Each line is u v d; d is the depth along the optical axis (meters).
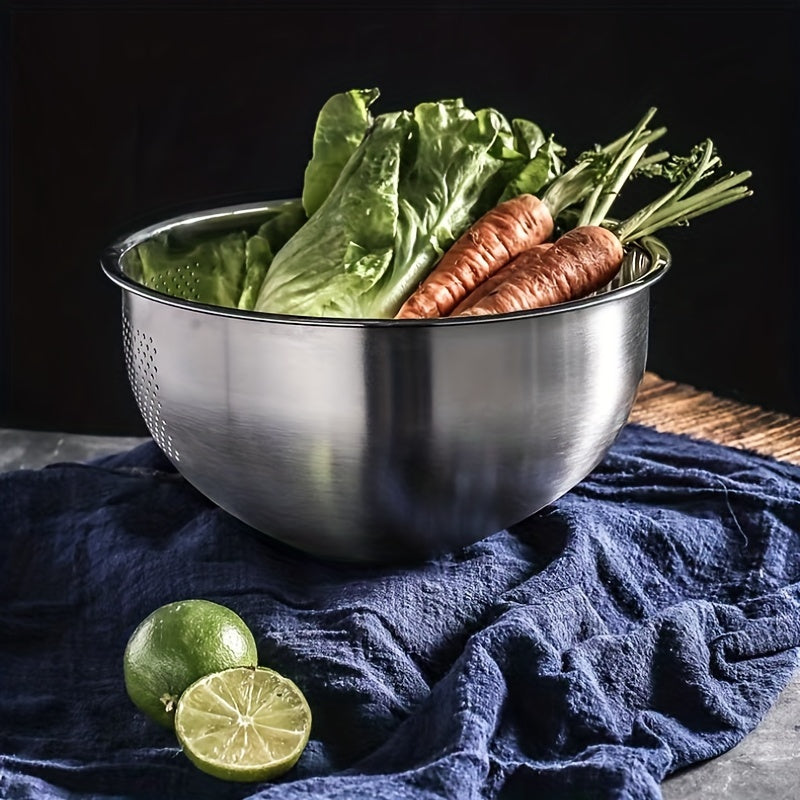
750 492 0.97
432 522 0.84
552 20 1.23
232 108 1.27
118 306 1.34
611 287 0.93
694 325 1.32
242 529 0.92
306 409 0.80
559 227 0.96
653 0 1.22
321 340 0.79
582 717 0.79
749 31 1.22
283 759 0.76
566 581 0.87
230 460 0.83
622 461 1.01
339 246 0.90
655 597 0.91
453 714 0.77
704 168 0.93
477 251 0.90
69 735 0.81
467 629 0.86
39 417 1.38
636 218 0.92
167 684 0.78
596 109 1.25
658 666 0.83
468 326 0.79
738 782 0.78
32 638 0.88
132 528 0.94
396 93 1.26
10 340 1.36
